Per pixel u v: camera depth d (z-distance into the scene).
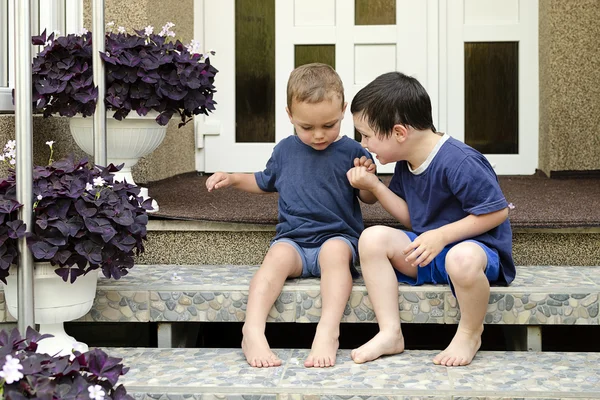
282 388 1.64
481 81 3.66
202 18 3.66
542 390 1.62
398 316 1.90
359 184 2.01
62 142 2.83
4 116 2.51
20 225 1.70
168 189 3.04
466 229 1.86
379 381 1.68
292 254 2.01
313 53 3.68
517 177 3.57
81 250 1.74
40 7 2.77
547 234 2.24
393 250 1.92
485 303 1.82
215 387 1.66
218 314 2.00
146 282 2.08
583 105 3.46
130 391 1.65
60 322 1.85
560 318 1.92
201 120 3.68
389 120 1.90
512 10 3.63
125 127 2.38
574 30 3.42
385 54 3.65
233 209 2.46
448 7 3.63
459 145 1.93
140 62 2.30
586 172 3.50
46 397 1.25
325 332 1.84
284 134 3.69
